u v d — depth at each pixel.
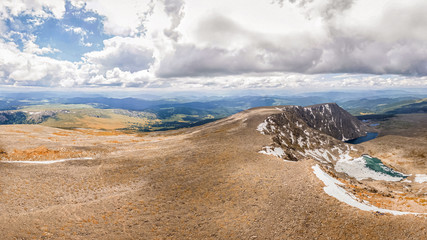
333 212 25.80
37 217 26.59
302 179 35.22
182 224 26.84
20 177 40.09
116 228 25.66
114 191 37.66
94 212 28.94
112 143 80.81
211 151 58.38
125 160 55.09
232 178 39.44
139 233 24.86
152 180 41.88
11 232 23.17
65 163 51.09
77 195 35.72
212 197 33.34
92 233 24.36
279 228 24.84
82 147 65.62
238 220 27.09
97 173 45.78
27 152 55.62
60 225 25.38
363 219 23.97
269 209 28.67
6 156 52.22
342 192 30.86
